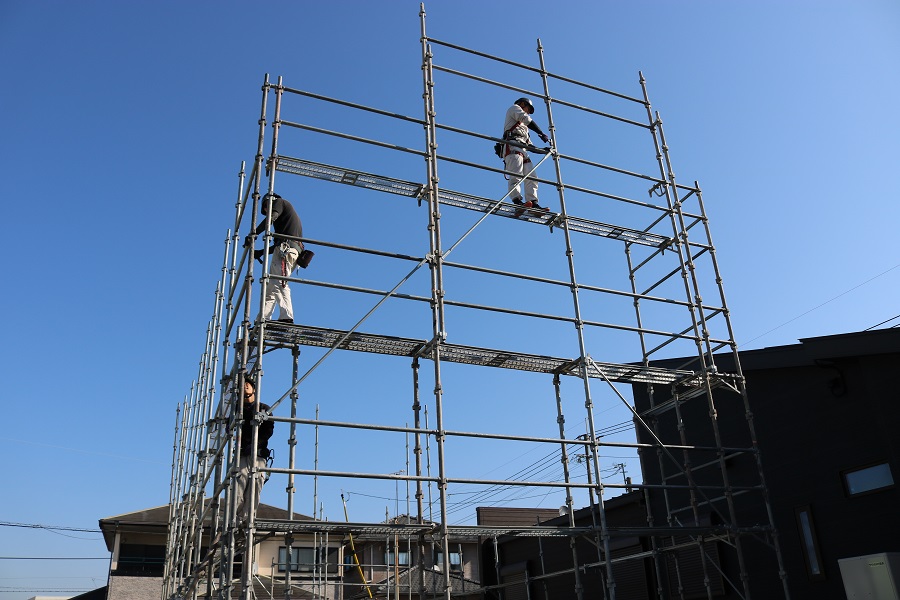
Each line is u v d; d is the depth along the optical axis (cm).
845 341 1124
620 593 1585
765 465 1280
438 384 966
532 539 1922
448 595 861
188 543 1198
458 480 924
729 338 1245
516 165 1240
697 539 1159
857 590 938
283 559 2444
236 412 859
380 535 953
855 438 1145
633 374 1197
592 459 1038
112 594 2030
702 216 1340
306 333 967
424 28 1196
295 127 1025
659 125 1385
